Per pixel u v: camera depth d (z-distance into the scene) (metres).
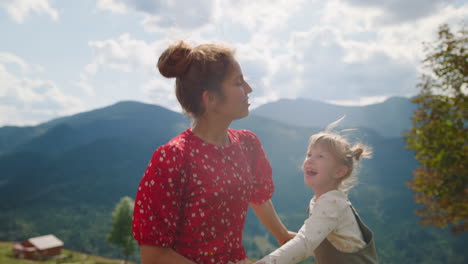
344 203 1.94
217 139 1.76
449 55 9.51
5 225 167.75
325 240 1.98
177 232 1.55
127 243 51.62
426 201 10.44
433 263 126.06
